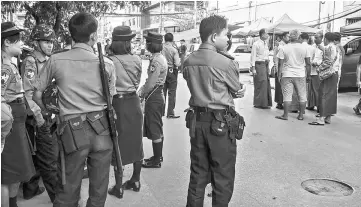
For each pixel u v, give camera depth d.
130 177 4.46
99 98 2.81
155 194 4.03
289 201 3.90
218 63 2.94
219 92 2.98
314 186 4.30
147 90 4.50
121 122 3.70
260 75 8.81
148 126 4.68
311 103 8.68
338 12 19.97
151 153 5.36
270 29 15.05
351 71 10.99
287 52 7.41
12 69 3.03
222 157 3.03
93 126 2.74
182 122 7.39
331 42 6.98
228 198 3.11
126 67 3.70
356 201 3.91
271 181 4.41
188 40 25.39
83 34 2.77
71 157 2.72
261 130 6.80
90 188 2.87
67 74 2.70
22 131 3.17
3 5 6.63
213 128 2.96
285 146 5.80
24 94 3.29
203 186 3.16
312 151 5.56
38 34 3.38
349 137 6.36
